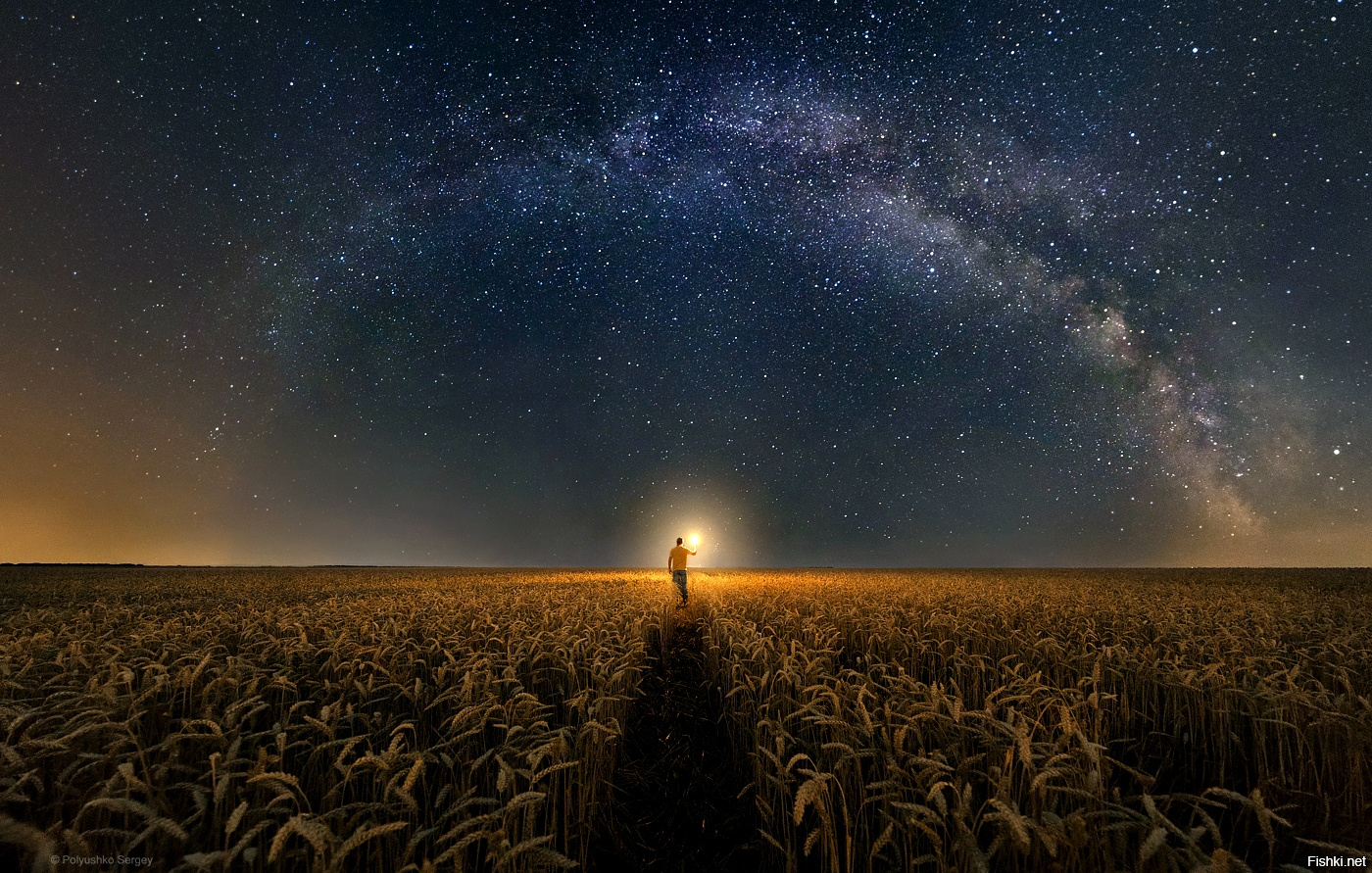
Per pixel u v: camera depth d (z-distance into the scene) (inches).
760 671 260.8
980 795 155.6
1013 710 143.8
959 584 824.9
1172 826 100.6
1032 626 358.6
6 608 538.9
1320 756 185.8
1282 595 630.5
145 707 172.2
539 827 164.4
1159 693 246.1
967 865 105.3
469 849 151.0
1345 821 159.8
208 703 187.2
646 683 338.6
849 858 125.6
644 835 173.2
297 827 94.4
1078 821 110.9
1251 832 158.1
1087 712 194.9
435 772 188.2
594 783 179.2
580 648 269.1
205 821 137.9
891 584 817.5
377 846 130.6
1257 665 246.1
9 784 138.8
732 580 1079.0
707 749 238.8
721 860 159.3
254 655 274.2
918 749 155.8
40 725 160.6
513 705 179.5
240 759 122.5
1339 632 323.6
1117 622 381.7
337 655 240.2
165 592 742.5
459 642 291.7
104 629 336.5
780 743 151.7
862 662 314.2
